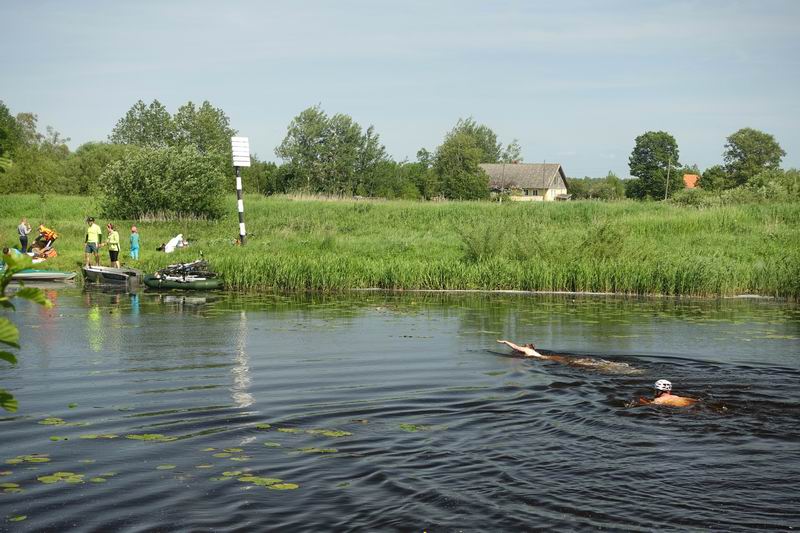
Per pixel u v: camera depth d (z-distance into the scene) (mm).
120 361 12508
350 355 13000
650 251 27594
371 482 6633
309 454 7434
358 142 79125
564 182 101312
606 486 6477
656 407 9047
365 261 26594
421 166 90000
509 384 10477
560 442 7695
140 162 41906
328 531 5648
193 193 41281
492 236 28734
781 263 24453
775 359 12359
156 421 8734
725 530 5641
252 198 53375
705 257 26109
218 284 25328
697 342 14242
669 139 104688
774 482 6574
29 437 8109
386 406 9336
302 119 78500
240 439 7988
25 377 11227
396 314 18859
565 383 10492
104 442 7914
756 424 8320
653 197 104812
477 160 77938
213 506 6137
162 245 32062
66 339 14852
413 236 35594
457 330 16000
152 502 6238
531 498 6227
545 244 27797
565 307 20328
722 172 103438
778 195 44469
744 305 20844
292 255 28812
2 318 3143
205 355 13070
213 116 89062
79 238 35094
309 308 20250
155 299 22500
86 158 69688
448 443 7719
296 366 12039
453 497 6266
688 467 6934
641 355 12812
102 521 5867
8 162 3689
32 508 6125
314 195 56844
